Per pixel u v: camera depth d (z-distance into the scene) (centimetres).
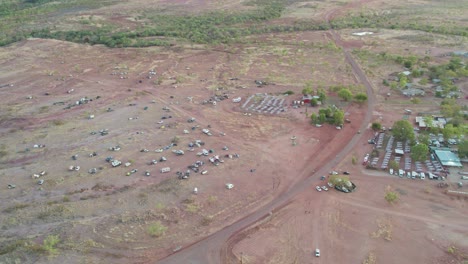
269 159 11856
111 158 11956
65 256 8225
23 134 13775
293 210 9731
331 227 9156
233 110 15238
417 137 12594
